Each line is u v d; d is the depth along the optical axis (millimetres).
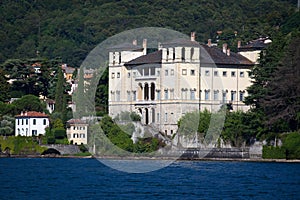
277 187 184000
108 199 162750
